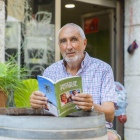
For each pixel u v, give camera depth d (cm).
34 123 101
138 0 340
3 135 107
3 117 107
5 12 251
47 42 288
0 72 187
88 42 392
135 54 343
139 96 338
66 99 124
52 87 120
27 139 101
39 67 280
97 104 168
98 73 184
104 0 347
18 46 263
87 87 183
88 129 105
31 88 210
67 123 101
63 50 182
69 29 180
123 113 265
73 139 102
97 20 379
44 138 100
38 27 279
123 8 357
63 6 356
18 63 262
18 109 139
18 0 261
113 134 168
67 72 192
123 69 356
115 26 359
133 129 342
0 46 240
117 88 272
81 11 377
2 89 188
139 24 339
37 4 278
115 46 359
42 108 141
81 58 189
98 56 380
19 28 263
